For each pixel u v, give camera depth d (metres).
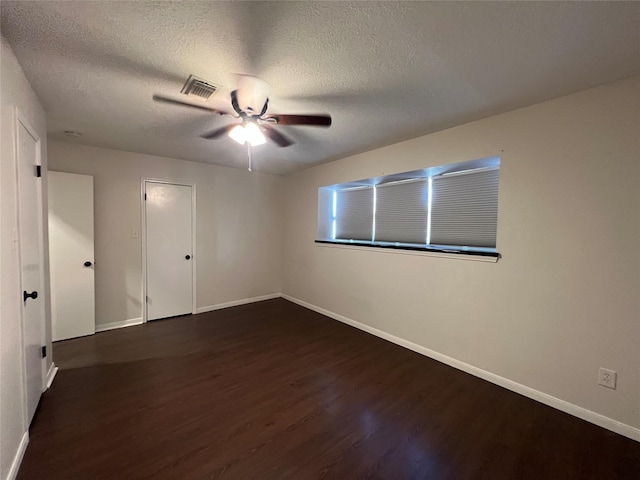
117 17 1.25
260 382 2.33
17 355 1.50
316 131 2.67
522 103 2.07
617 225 1.77
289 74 1.71
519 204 2.19
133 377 2.37
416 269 2.95
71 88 1.88
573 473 1.49
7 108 1.42
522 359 2.20
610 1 1.13
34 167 1.94
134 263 3.63
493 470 1.50
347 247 3.76
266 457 1.56
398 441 1.70
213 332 3.43
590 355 1.89
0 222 1.29
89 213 3.22
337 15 1.23
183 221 4.01
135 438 1.68
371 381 2.37
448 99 2.01
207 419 1.86
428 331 2.84
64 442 1.63
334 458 1.57
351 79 1.76
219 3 1.17
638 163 1.70
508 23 1.27
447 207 3.01
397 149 3.04
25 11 1.21
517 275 2.21
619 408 1.78
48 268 2.26
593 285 1.87
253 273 4.79
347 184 3.87
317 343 3.14
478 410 2.00
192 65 1.62
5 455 1.32
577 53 1.48
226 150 3.42
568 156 1.95
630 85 1.71
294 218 4.76
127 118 2.39
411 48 1.46
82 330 3.22
